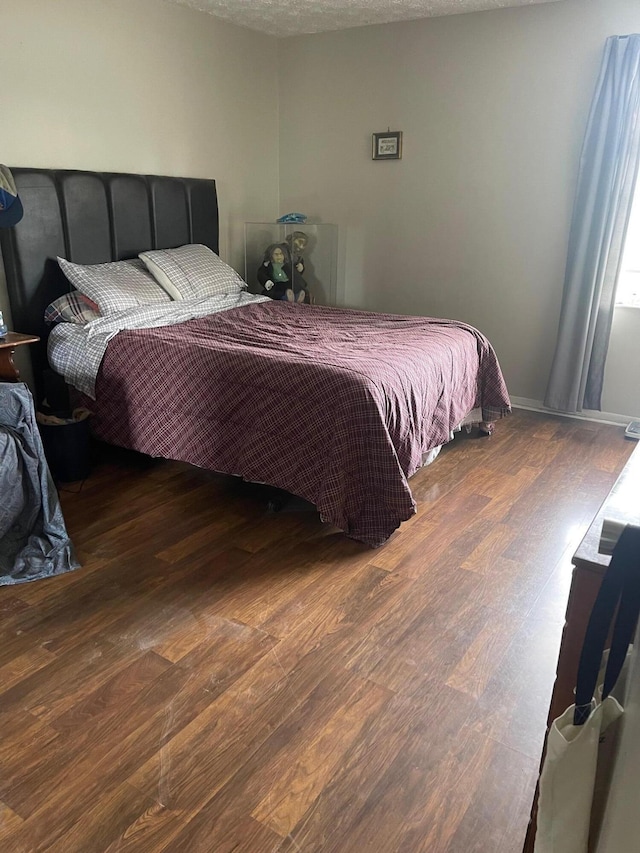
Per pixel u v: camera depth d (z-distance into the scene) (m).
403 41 4.17
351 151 4.57
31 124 3.21
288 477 2.62
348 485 2.49
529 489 3.09
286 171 4.89
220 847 1.35
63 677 1.82
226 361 2.73
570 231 3.83
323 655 1.93
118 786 1.49
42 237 3.25
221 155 4.40
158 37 3.78
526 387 4.31
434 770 1.55
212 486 3.06
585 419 4.11
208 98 4.20
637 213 3.85
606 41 3.50
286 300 4.50
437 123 4.19
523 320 4.22
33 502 2.41
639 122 3.50
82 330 3.13
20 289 3.22
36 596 2.19
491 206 4.14
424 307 4.57
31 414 2.34
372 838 1.38
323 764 1.56
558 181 3.89
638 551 0.81
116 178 3.59
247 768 1.54
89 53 3.41
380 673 1.86
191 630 2.03
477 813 1.44
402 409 2.60
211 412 2.79
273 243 4.72
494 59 3.90
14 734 1.62
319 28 4.35
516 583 2.32
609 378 4.00
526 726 1.69
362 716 1.71
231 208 4.59
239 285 4.05
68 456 3.02
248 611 2.13
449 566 2.42
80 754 1.57
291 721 1.68
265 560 2.43
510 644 2.00
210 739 1.62
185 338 3.00
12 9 3.03
